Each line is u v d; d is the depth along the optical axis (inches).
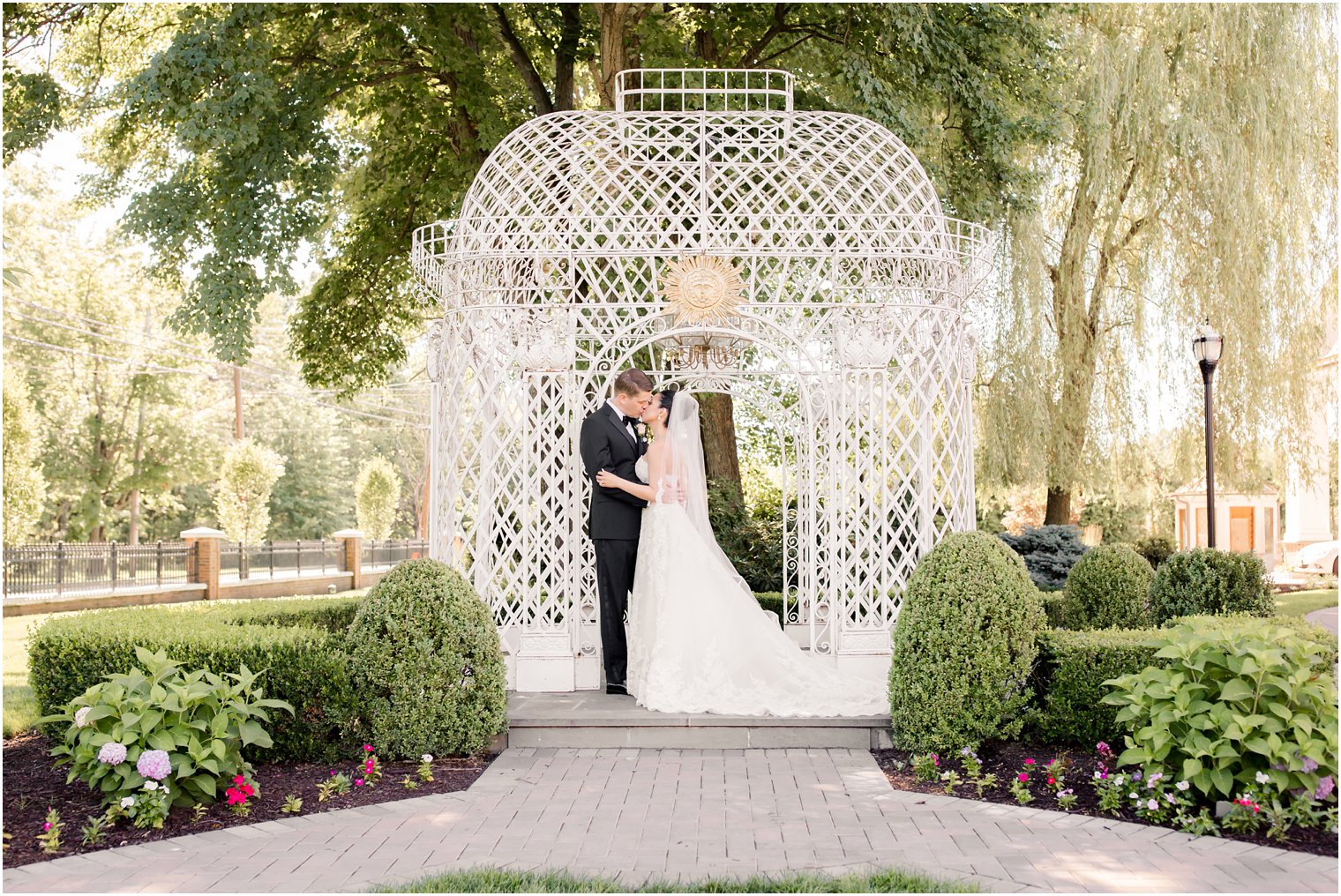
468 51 514.3
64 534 1375.5
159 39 593.9
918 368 317.7
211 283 465.1
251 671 240.4
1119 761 201.2
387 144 604.4
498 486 317.4
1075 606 380.5
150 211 477.4
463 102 517.3
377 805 210.5
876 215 299.3
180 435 1364.4
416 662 241.9
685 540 287.1
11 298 1222.3
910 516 308.2
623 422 300.7
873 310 305.1
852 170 302.7
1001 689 238.1
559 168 319.6
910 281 318.3
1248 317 639.8
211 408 1535.4
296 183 501.4
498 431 323.0
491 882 160.7
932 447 309.9
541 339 303.1
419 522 2092.8
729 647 281.6
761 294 389.1
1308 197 658.2
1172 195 666.2
